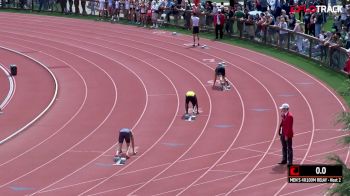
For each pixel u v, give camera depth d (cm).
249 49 8188
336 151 4791
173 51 8244
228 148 4981
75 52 8462
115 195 4253
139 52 8281
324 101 6022
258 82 6725
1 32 9906
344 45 7081
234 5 9162
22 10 11581
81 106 6159
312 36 7412
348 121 3381
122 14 10356
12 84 7075
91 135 5359
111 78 7125
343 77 6688
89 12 10906
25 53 8550
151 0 9988
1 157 4941
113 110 6000
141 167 4691
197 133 5325
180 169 4634
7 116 5934
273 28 8094
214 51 8162
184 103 6131
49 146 5147
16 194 4288
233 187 4316
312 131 5269
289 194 4169
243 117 5672
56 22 10506
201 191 4275
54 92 6712
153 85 6775
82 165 4753
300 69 7138
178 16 9606
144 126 5534
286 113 4566
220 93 6394
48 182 4472
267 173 4506
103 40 9081
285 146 4597
